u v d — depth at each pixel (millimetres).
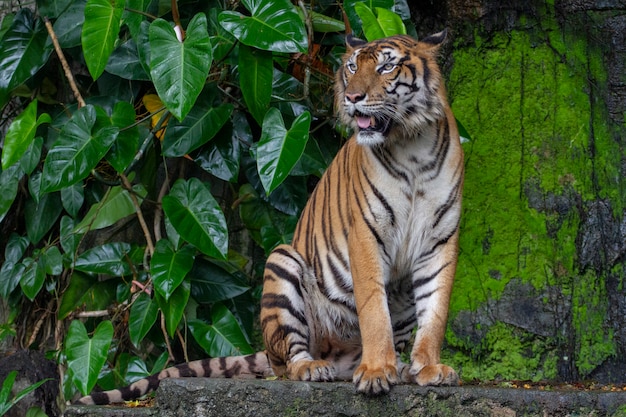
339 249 8211
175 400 7301
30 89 11305
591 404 7199
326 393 7164
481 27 11250
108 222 10484
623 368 10602
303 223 8758
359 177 7793
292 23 9547
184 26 10836
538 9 11180
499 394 7152
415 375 7367
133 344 10242
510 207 10797
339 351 8664
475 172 10930
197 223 9781
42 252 10625
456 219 7766
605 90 11172
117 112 9758
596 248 10727
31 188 10719
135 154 9867
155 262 9828
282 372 8555
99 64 9234
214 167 10453
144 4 10031
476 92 11156
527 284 10602
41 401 10125
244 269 11250
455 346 10609
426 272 7773
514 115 11016
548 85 11047
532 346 10508
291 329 8305
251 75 9797
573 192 10789
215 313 10414
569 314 10562
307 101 10836
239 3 10961
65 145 9398
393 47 7602
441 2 11477
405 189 7684
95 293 10766
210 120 10203
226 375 8852
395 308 8461
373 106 7406
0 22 11383
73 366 8859
